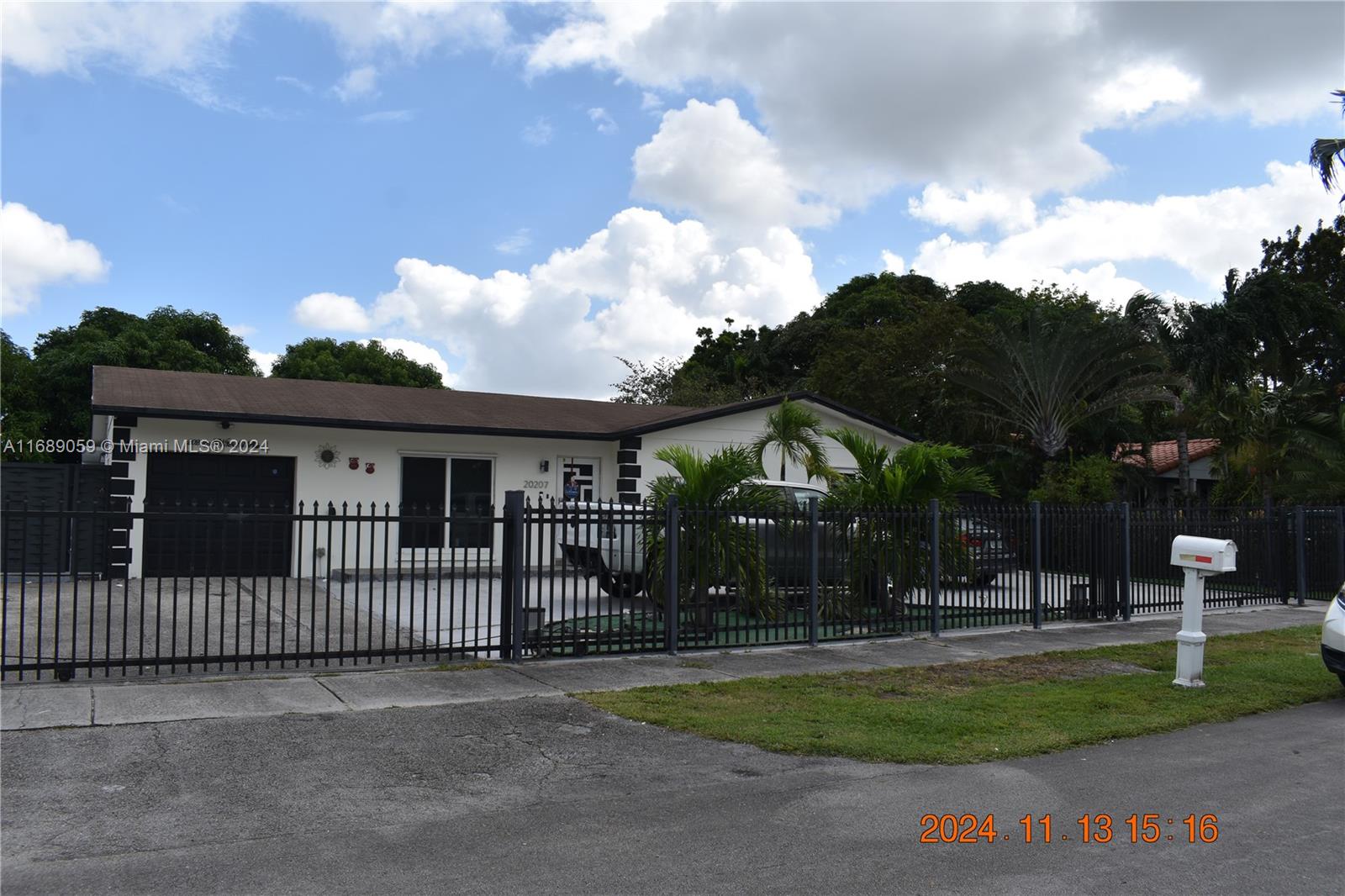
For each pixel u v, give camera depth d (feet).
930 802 18.76
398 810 17.43
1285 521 54.75
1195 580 30.42
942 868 15.38
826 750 22.08
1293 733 25.04
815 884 14.62
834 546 38.65
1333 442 64.69
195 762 19.54
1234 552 29.76
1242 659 35.42
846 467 69.00
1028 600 44.45
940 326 91.45
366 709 24.25
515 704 25.45
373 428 55.31
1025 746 22.79
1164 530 49.57
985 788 19.72
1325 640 29.63
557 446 62.80
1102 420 81.66
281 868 14.69
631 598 33.78
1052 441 78.54
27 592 43.06
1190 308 75.82
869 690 28.66
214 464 53.21
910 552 40.83
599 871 14.96
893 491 42.27
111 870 14.40
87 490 50.34
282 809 17.25
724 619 36.29
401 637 35.68
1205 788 19.98
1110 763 21.88
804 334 138.51
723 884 14.55
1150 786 20.10
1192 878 15.12
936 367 88.28
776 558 37.22
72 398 91.86
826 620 38.27
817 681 29.76
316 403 58.44
